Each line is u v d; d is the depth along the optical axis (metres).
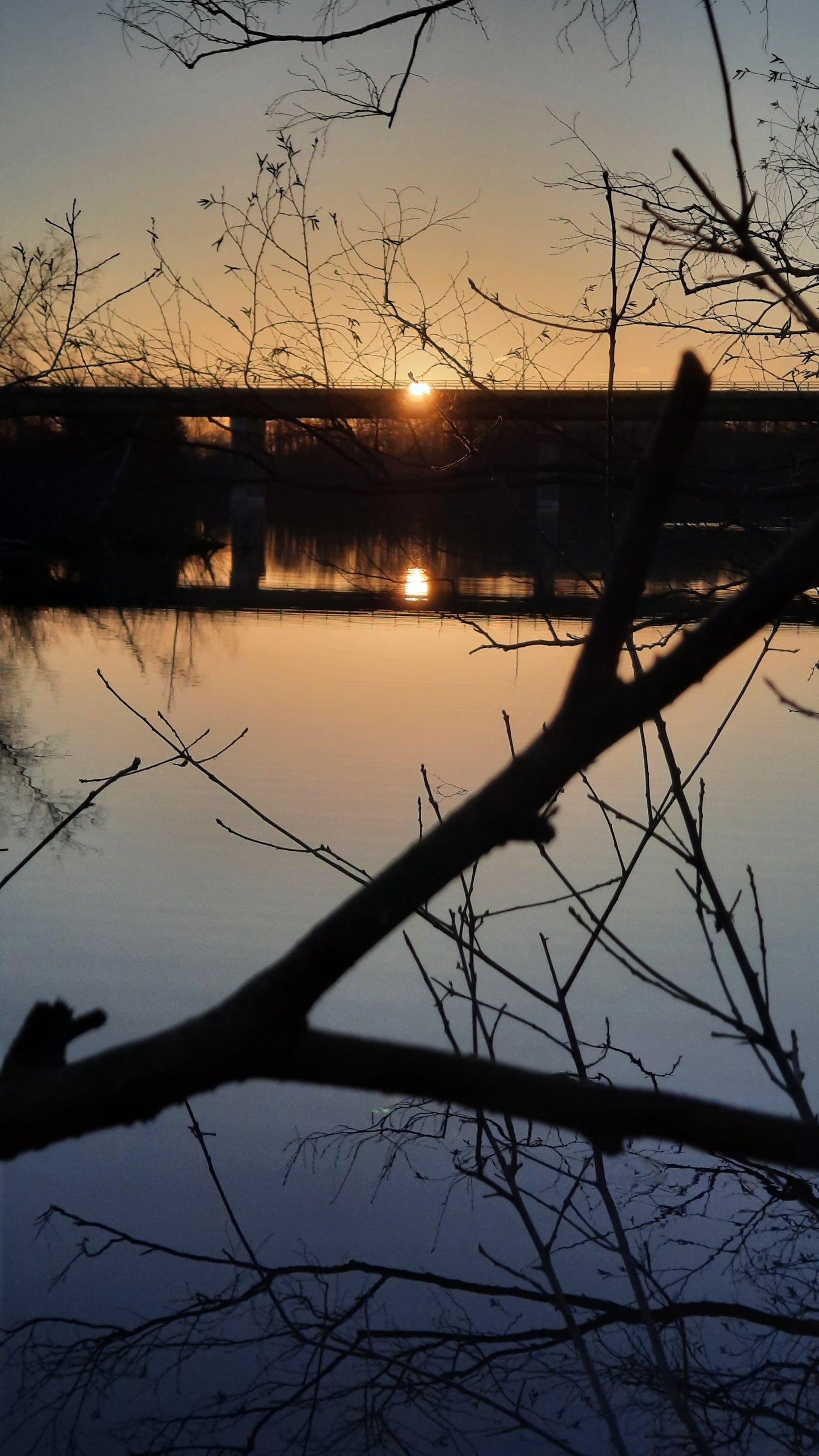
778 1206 4.00
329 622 27.58
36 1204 3.95
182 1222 3.78
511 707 14.86
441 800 9.71
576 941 6.75
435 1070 0.97
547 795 0.92
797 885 7.50
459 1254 3.70
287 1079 0.96
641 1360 3.16
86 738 12.46
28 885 7.54
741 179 1.31
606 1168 4.38
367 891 0.93
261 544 34.47
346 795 10.01
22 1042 1.05
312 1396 2.96
